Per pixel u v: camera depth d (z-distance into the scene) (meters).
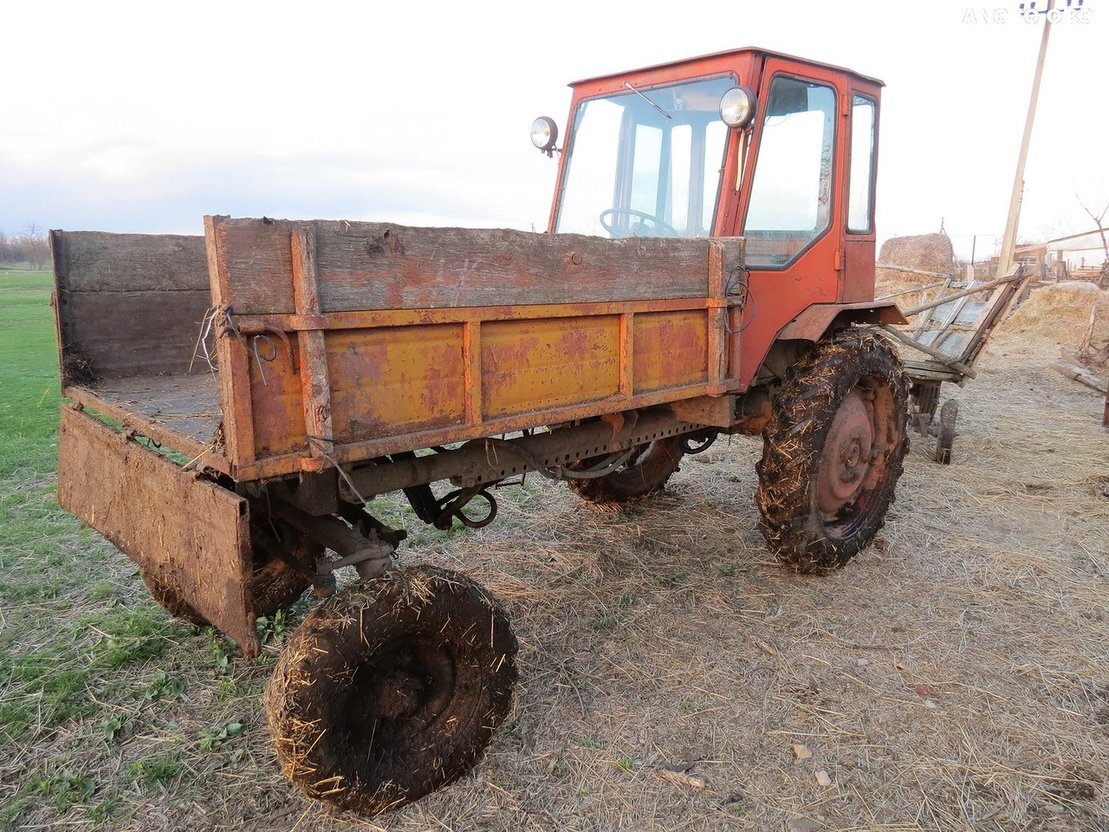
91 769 2.84
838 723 3.17
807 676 3.50
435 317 2.50
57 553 4.64
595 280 3.02
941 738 3.08
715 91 4.01
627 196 4.46
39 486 5.87
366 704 2.62
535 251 2.77
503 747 2.99
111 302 3.69
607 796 2.75
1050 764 2.94
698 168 4.09
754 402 4.61
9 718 3.07
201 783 2.78
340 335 2.31
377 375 2.41
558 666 3.55
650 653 3.69
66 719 3.11
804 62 4.09
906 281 15.39
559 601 4.20
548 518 5.43
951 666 3.59
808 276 4.37
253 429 2.15
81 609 3.99
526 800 2.73
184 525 2.50
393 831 2.57
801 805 2.72
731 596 4.28
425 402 2.55
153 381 3.75
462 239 2.54
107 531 3.08
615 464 3.88
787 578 4.51
